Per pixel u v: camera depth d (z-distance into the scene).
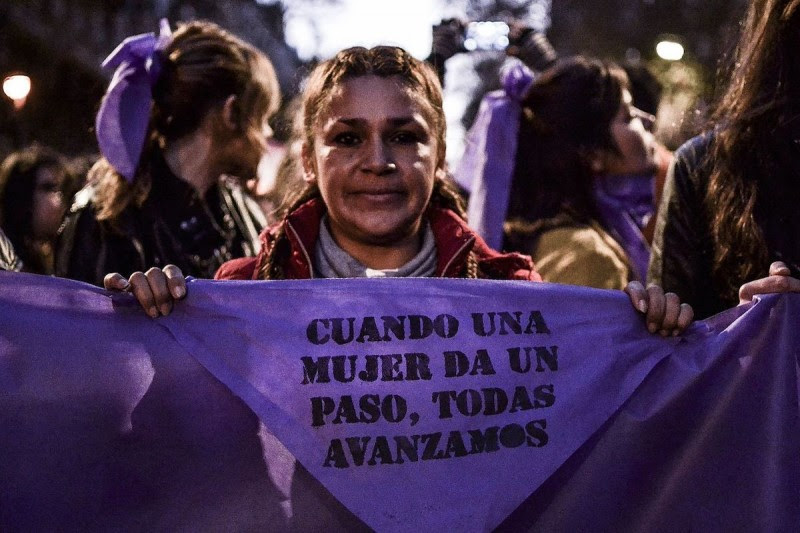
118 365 2.26
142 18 11.35
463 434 2.25
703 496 2.34
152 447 2.26
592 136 3.71
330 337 2.27
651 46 13.35
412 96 2.51
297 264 2.61
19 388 2.23
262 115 3.58
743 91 2.54
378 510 2.19
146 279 2.25
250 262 2.78
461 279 2.34
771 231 2.50
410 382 2.26
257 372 2.24
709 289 2.61
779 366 2.35
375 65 2.53
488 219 3.70
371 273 2.58
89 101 4.54
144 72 3.46
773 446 2.34
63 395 2.24
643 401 2.35
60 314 2.26
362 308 2.29
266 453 2.26
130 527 2.24
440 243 2.62
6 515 2.21
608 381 2.32
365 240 2.54
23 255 4.49
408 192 2.49
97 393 2.25
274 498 2.25
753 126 2.52
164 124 3.47
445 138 2.70
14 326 2.24
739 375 2.36
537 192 3.66
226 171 3.55
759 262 2.50
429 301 2.31
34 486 2.22
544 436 2.27
